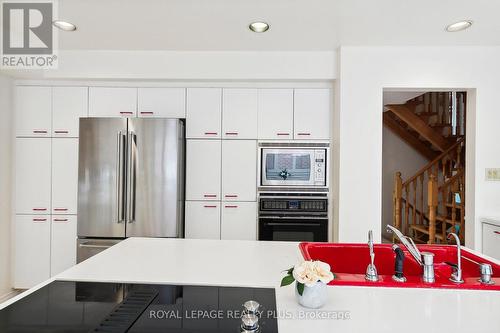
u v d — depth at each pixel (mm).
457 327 858
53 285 1178
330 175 3029
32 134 3064
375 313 932
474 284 1124
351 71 2795
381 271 1675
